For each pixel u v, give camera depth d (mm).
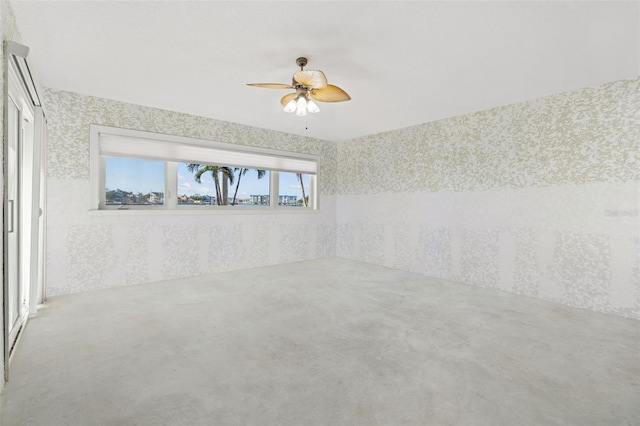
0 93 1745
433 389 1882
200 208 4691
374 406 1722
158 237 4266
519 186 3857
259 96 3713
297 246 5758
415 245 4984
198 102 3934
